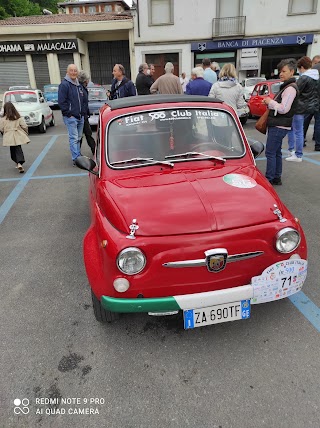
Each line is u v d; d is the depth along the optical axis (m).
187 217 2.40
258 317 2.91
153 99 3.46
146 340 2.73
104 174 3.05
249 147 3.37
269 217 2.47
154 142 3.21
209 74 8.60
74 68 6.99
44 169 7.77
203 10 22.75
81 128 7.62
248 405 2.18
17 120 7.22
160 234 2.32
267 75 24.34
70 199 5.85
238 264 2.39
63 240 4.41
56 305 3.17
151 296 2.36
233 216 2.43
